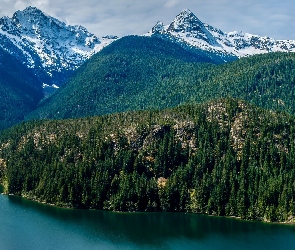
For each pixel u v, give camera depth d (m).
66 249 199.00
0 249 196.75
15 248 198.62
